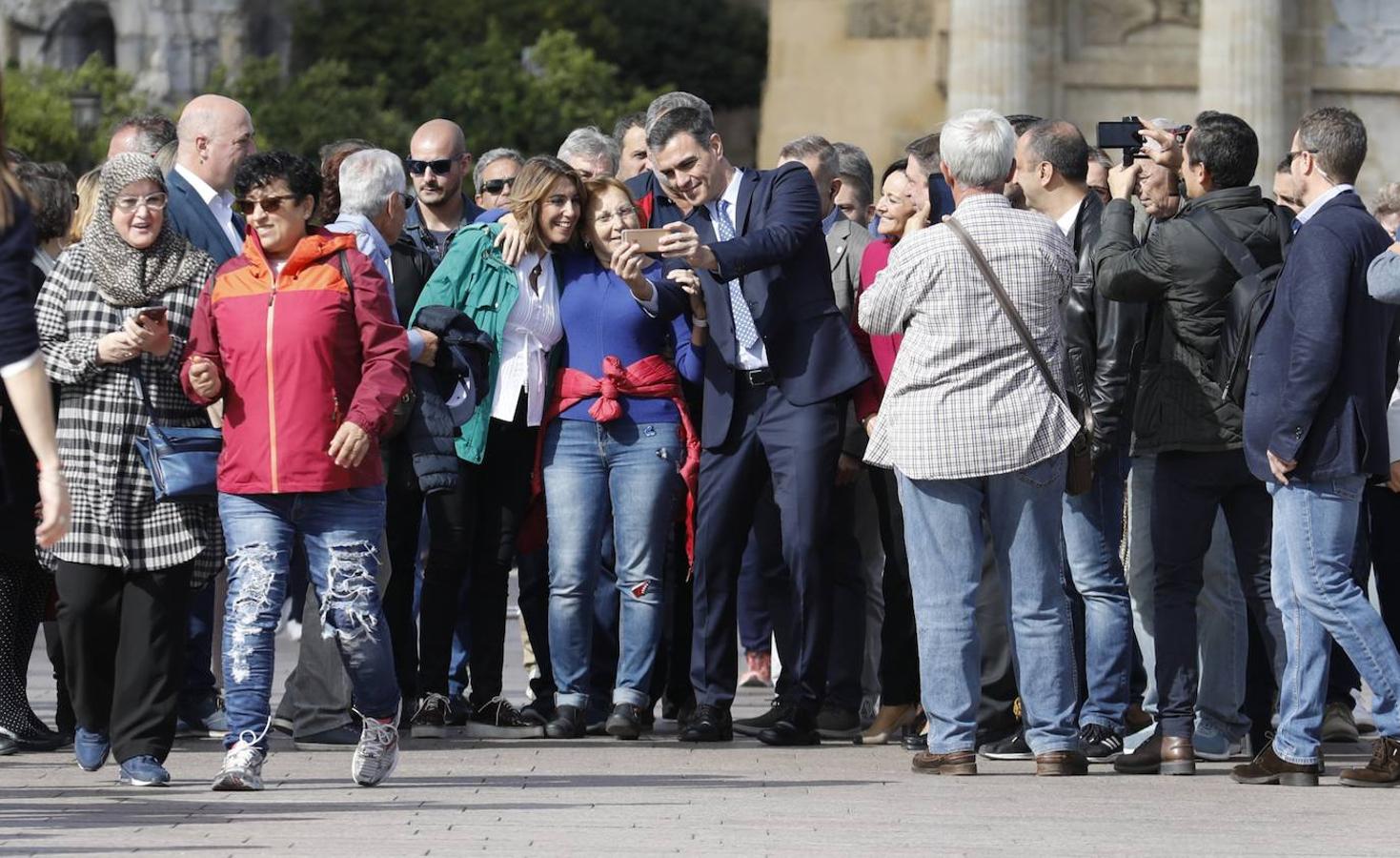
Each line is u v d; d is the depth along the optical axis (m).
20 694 14.71
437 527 15.29
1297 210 15.65
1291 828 11.59
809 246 15.18
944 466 13.13
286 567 12.52
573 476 15.16
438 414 13.60
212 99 14.77
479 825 11.29
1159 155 14.11
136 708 12.67
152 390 12.66
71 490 12.62
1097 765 14.27
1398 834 11.42
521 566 16.19
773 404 15.05
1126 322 14.00
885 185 15.62
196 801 12.14
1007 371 13.09
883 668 15.77
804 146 16.55
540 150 66.88
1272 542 13.34
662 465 15.18
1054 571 13.53
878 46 47.19
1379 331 13.11
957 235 13.08
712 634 15.34
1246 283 13.34
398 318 15.60
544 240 15.19
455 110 67.44
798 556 15.07
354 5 70.38
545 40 68.75
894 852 10.58
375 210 15.15
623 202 15.21
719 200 15.21
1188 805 12.42
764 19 79.94
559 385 15.21
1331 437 12.91
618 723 15.34
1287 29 41.84
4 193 9.33
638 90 69.44
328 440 12.27
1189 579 13.87
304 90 63.53
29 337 9.33
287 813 11.67
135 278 12.72
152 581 12.67
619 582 15.38
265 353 12.20
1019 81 41.94
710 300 15.10
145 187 12.78
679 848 10.61
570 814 11.69
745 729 15.93
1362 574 15.37
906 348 13.24
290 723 15.47
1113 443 14.12
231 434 12.34
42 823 11.30
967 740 13.59
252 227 12.45
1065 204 14.57
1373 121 41.84
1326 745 16.11
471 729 15.65
